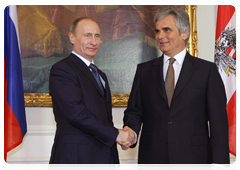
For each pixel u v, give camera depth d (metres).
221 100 2.12
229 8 3.31
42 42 3.51
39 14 3.53
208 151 2.11
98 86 2.20
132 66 3.58
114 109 3.54
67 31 3.55
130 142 2.18
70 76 2.08
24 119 3.01
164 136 2.10
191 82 2.16
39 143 3.43
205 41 3.67
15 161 3.35
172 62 2.30
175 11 2.30
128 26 3.61
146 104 2.28
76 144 2.00
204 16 3.67
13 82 2.86
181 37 2.29
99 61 3.56
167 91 2.21
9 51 2.91
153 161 2.11
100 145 2.07
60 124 2.12
